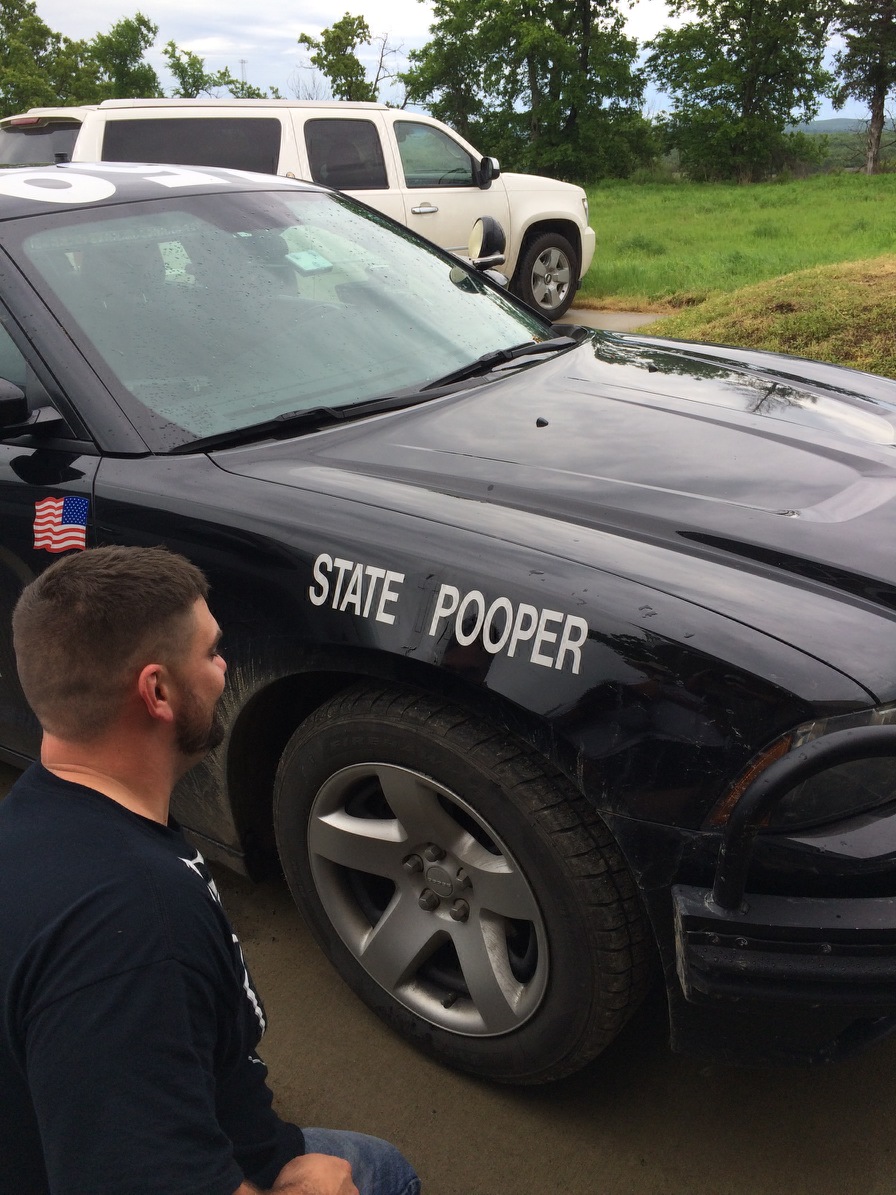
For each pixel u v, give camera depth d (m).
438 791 1.83
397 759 1.86
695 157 52.38
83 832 1.01
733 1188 1.83
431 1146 1.94
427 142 9.01
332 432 2.36
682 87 53.94
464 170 9.24
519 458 2.22
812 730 1.54
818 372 3.00
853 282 8.77
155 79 65.56
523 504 2.01
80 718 1.05
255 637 2.00
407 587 1.81
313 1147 1.39
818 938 1.53
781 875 1.56
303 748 2.01
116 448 2.23
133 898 0.95
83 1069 0.89
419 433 2.36
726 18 52.88
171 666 1.07
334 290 2.87
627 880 1.70
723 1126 1.95
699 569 1.78
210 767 2.21
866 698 1.56
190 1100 0.93
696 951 1.57
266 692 2.07
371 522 1.93
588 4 51.09
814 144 52.41
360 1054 2.16
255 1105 1.17
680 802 1.59
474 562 1.79
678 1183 1.84
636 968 1.74
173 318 2.52
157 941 0.94
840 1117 1.96
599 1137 1.94
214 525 2.04
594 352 3.03
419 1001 2.05
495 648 1.71
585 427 2.40
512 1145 1.93
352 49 47.75
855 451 2.33
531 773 1.71
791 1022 1.61
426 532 1.88
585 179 52.94
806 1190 1.82
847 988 1.53
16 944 0.94
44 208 2.62
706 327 8.15
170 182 2.96
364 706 1.88
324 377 2.56
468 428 2.39
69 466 2.25
